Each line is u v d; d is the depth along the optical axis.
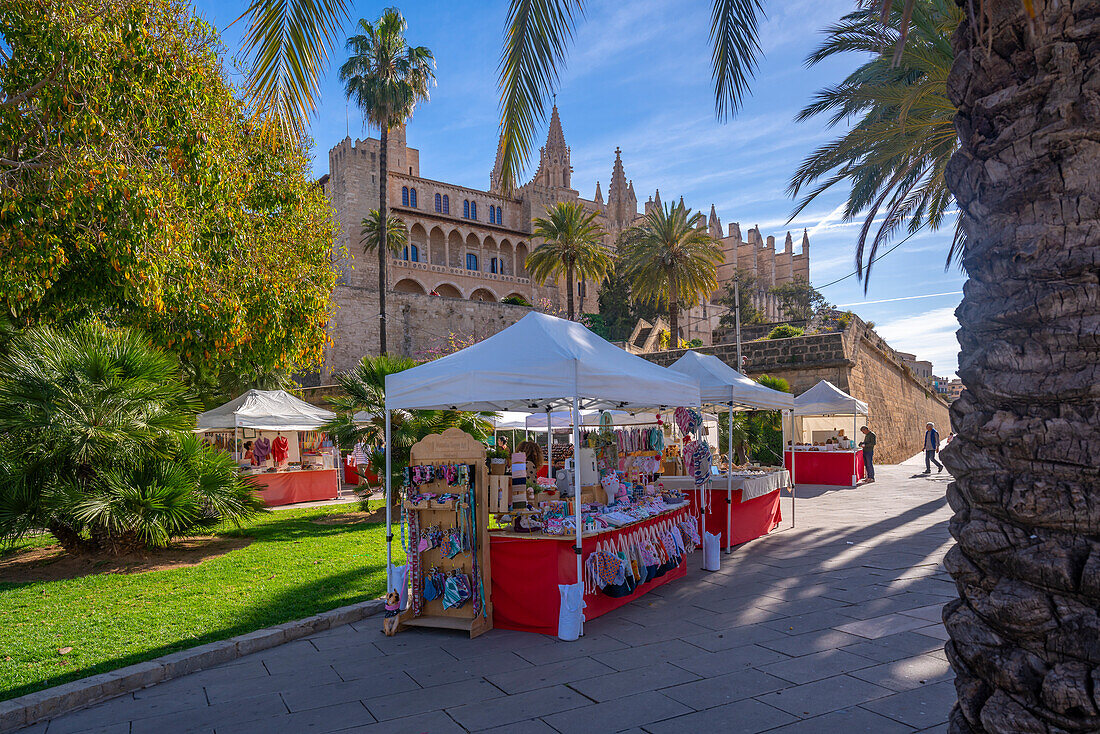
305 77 4.67
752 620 6.13
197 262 11.80
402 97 29.48
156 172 10.82
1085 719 1.82
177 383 10.73
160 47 10.85
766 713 4.11
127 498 8.70
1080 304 1.92
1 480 8.66
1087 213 1.93
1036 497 1.94
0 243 10.55
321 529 12.20
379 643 5.83
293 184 15.25
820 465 19.23
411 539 6.32
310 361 17.00
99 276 11.90
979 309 2.19
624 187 98.00
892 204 12.76
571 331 7.04
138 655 5.35
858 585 7.27
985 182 2.17
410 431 12.80
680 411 9.58
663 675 4.82
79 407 8.88
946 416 61.66
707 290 40.78
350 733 4.04
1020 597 1.98
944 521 11.50
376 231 51.28
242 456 20.55
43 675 4.92
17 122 10.16
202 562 9.22
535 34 4.30
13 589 7.80
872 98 10.92
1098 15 1.95
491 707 4.35
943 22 9.46
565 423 13.46
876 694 4.33
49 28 9.56
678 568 8.05
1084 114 1.94
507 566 6.22
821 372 25.92
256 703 4.55
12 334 11.73
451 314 47.94
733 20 4.50
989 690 2.10
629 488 7.96
